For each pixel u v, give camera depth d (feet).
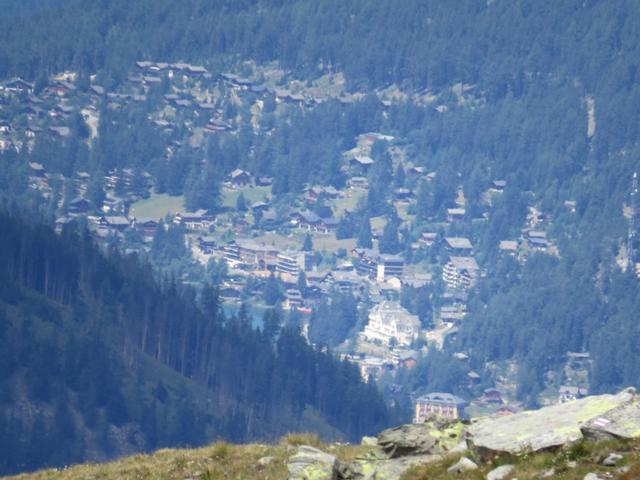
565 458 228.02
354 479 258.98
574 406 250.78
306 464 262.88
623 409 237.86
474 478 232.94
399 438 269.85
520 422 250.57
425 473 245.04
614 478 213.66
